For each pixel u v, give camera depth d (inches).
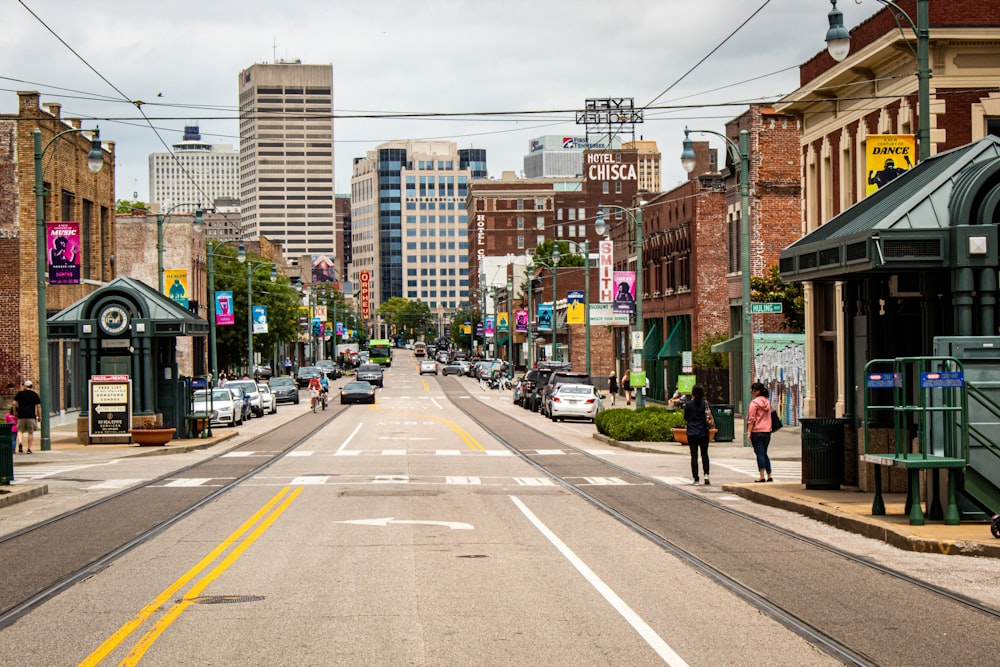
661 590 505.0
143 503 879.1
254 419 2438.5
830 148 1753.2
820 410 1797.5
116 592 507.2
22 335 2096.5
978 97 1433.3
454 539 666.8
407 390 4232.3
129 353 1617.9
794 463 1293.1
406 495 922.7
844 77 1624.0
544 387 2544.3
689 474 1139.3
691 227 2628.0
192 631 424.2
